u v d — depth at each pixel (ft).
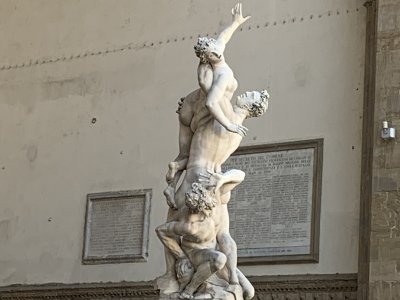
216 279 44.86
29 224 81.66
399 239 64.18
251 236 71.56
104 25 81.92
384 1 68.08
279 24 73.72
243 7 75.36
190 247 44.93
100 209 78.69
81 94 81.76
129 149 78.48
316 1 72.79
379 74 67.26
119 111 79.61
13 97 84.94
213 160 45.32
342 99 70.33
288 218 70.44
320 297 67.92
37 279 80.18
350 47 70.79
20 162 83.35
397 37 67.15
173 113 77.10
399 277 63.67
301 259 69.05
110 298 76.13
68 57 83.10
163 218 75.72
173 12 78.79
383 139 66.13
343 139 69.72
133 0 80.94
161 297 44.98
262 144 72.38
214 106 44.09
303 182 70.44
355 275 66.85
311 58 72.08
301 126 71.41
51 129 82.58
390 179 65.36
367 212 66.80
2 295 80.89
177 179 45.83
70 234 79.66
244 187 72.54
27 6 86.12
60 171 81.30
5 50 86.28
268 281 69.67
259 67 73.72
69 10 83.97
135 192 77.25
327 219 69.00
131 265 76.23
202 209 43.98
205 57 44.83
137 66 79.51
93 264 77.97
